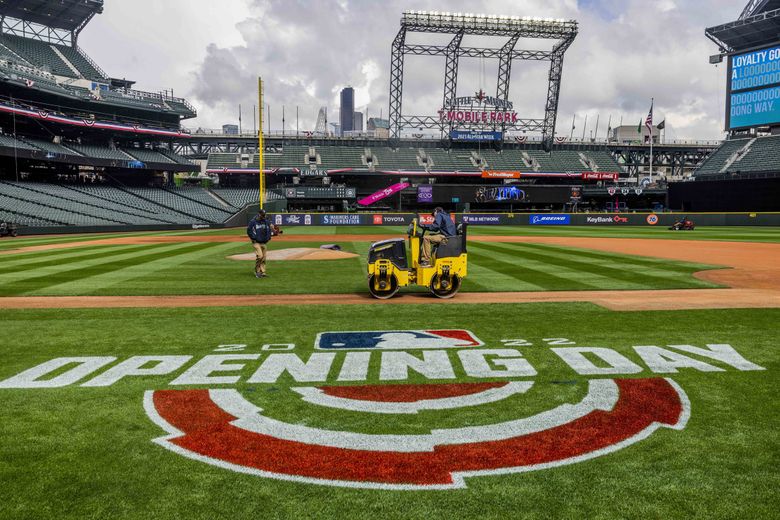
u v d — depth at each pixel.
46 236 39.09
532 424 4.47
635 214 55.25
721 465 3.73
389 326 8.16
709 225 53.31
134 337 7.46
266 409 4.80
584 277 14.36
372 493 3.39
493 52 72.12
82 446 4.02
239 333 7.71
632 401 4.98
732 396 5.10
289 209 70.06
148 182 68.44
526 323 8.35
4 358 6.39
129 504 3.24
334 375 5.77
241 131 76.44
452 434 4.28
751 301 10.48
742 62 63.53
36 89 50.38
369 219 55.31
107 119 62.47
